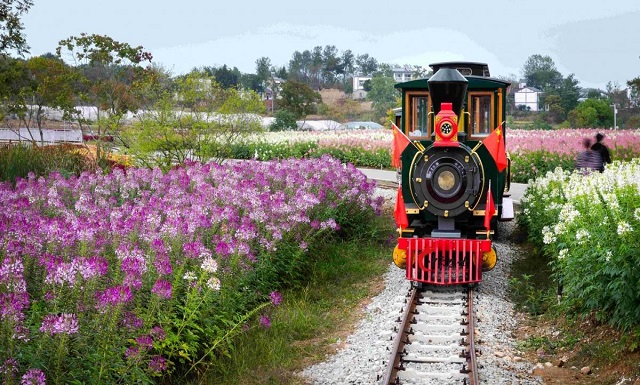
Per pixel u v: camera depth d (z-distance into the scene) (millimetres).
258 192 13398
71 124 42656
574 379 8445
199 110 22281
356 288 12633
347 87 164000
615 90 93188
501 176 13008
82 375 6902
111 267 8484
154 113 21859
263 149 38094
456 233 11742
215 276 9297
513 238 16609
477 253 11516
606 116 73438
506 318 10781
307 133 45062
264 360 9031
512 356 9188
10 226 8539
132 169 15703
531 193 16969
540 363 9023
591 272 9625
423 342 9461
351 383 8258
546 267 13555
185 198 12586
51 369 6625
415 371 8352
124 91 28328
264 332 9867
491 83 12742
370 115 113125
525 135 37875
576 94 94250
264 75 147125
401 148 12328
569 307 10406
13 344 6320
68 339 6805
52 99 30219
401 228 11961
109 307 7043
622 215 9266
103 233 9289
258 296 10750
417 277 11695
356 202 16359
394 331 9805
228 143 23016
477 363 8609
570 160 29484
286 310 10938
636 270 8789
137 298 8055
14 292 6715
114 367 7117
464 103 12727
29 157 19141
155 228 9773
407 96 12945
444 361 8727
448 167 11656
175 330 8641
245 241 10578
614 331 9328
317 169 16938
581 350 9188
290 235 12609
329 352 9453
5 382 6031
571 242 10094
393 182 26047
